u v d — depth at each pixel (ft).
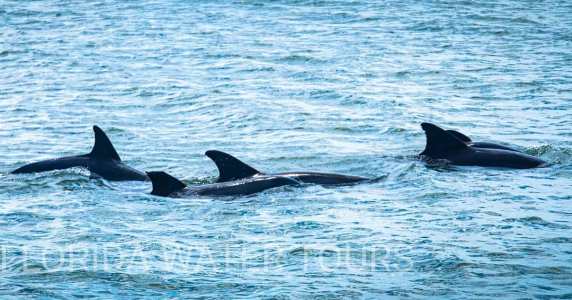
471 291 170.30
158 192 254.27
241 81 457.68
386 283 175.42
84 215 229.25
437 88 437.17
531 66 494.59
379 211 229.45
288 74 477.77
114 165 279.08
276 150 318.45
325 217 224.12
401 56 532.73
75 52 557.33
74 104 403.75
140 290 172.65
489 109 388.16
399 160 296.10
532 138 333.01
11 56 547.49
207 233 211.61
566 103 396.78
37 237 208.03
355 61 515.09
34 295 169.68
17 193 253.85
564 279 175.73
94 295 169.99
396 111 382.63
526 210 227.61
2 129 354.95
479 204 234.79
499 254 191.11
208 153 260.42
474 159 287.89
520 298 166.09
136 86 443.32
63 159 280.31
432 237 204.33
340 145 325.21
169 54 545.85
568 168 281.74
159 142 332.80
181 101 408.05
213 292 171.63
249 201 242.37
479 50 555.69
